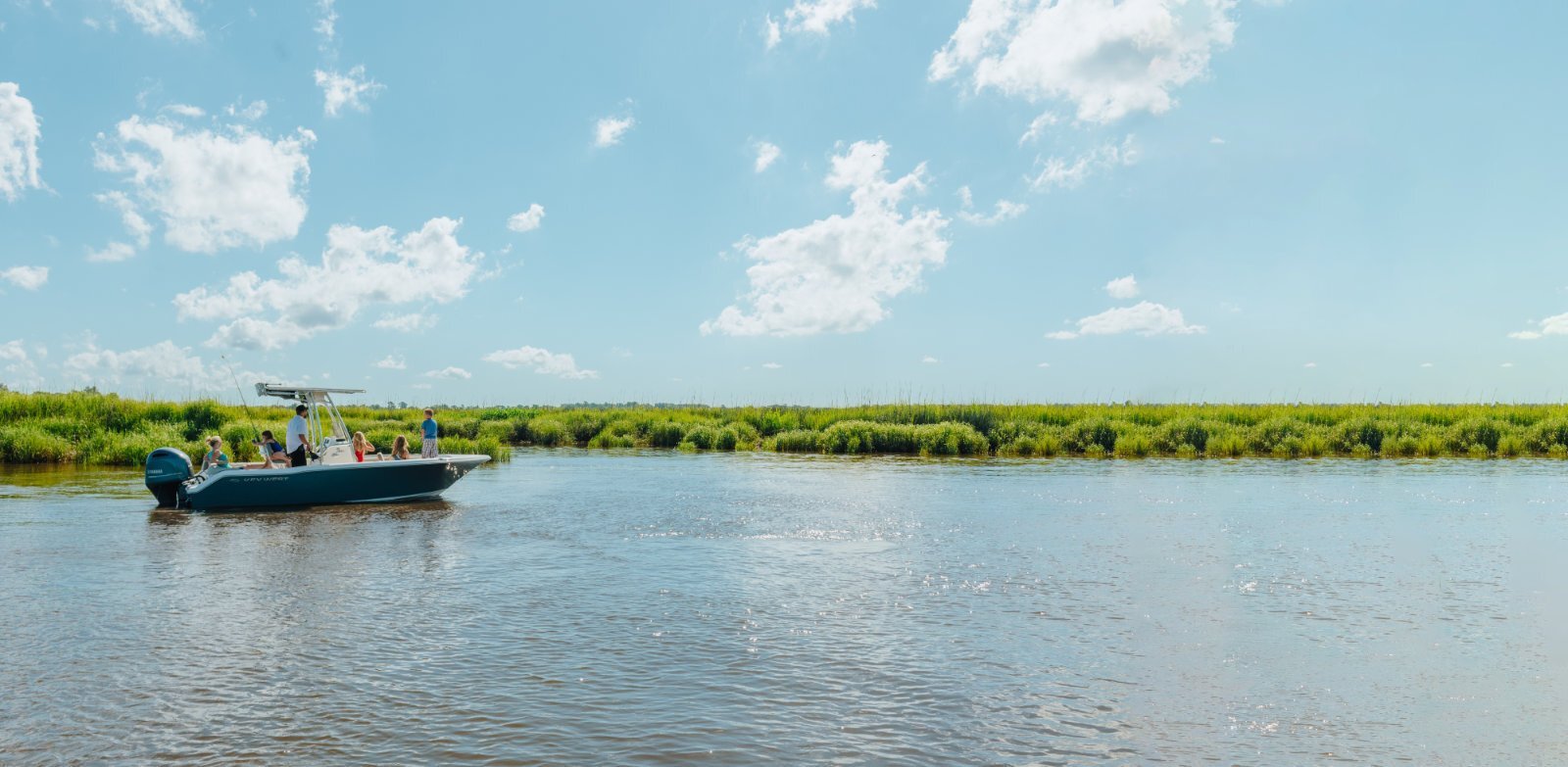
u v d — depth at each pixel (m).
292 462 16.42
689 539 12.84
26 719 6.02
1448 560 11.14
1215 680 6.84
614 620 8.41
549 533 13.37
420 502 17.09
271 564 11.00
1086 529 13.58
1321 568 10.71
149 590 9.64
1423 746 5.67
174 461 15.88
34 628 8.14
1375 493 17.91
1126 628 8.19
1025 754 5.51
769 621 8.39
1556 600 9.16
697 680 6.77
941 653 7.43
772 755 5.46
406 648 7.52
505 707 6.21
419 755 5.44
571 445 36.88
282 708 6.20
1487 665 7.20
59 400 28.67
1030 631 8.09
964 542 12.52
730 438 33.66
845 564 11.01
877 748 5.57
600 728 5.86
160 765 5.33
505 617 8.52
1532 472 22.16
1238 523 14.07
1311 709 6.27
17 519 14.68
